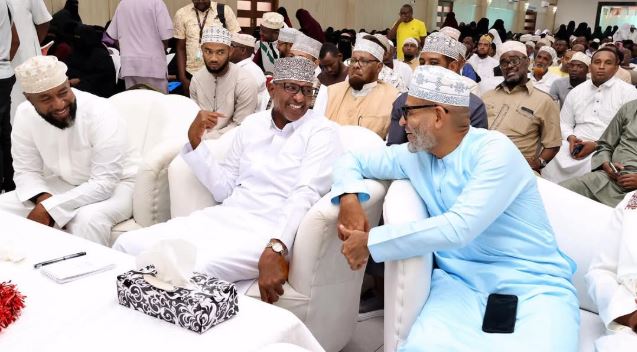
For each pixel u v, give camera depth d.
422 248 1.71
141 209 2.67
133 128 3.12
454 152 1.87
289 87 2.34
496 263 1.86
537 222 1.86
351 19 13.27
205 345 1.30
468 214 1.71
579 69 4.96
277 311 1.47
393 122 2.72
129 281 1.44
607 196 3.21
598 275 1.81
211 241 2.21
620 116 3.27
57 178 2.82
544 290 1.76
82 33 4.84
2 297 1.38
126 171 2.83
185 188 2.53
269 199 2.37
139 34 5.06
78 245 1.86
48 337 1.32
